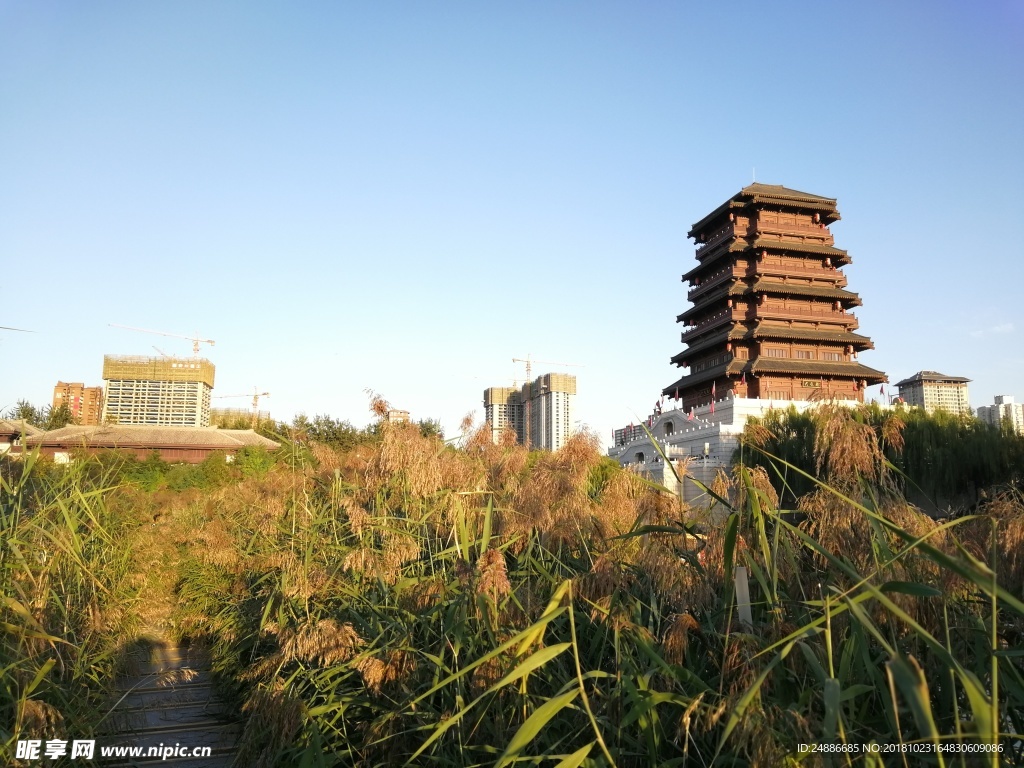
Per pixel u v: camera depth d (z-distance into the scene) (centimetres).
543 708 361
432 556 736
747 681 390
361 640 654
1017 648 393
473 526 743
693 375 7075
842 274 6744
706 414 5775
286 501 1131
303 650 655
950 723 387
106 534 1104
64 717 688
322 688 688
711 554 514
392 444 768
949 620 443
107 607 970
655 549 513
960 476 2794
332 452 1147
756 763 334
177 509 2094
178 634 1407
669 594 509
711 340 6644
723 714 398
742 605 464
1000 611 483
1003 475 2675
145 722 944
